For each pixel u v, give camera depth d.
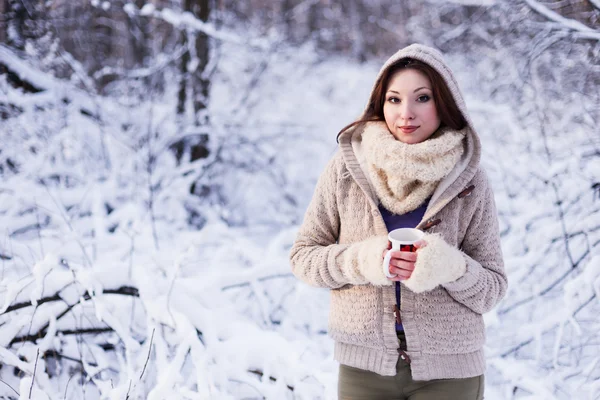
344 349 1.93
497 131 5.98
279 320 3.89
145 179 5.65
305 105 10.07
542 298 3.92
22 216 4.49
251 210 6.66
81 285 3.05
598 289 3.31
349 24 14.45
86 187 5.03
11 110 5.38
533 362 3.36
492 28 7.39
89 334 3.23
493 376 3.38
